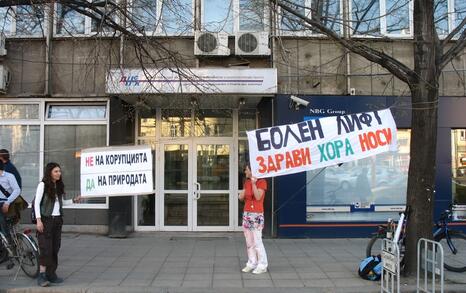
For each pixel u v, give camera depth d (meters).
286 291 7.00
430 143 7.67
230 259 9.04
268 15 10.27
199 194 12.02
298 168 7.58
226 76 10.16
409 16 11.62
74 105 11.90
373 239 8.46
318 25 7.72
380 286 7.15
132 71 10.04
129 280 7.52
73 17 11.44
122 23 9.70
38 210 7.09
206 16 11.52
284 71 11.41
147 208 12.08
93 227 11.63
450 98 11.49
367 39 11.34
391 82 11.45
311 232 11.28
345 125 7.64
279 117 11.27
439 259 6.95
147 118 12.09
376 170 11.59
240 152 12.07
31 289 6.96
